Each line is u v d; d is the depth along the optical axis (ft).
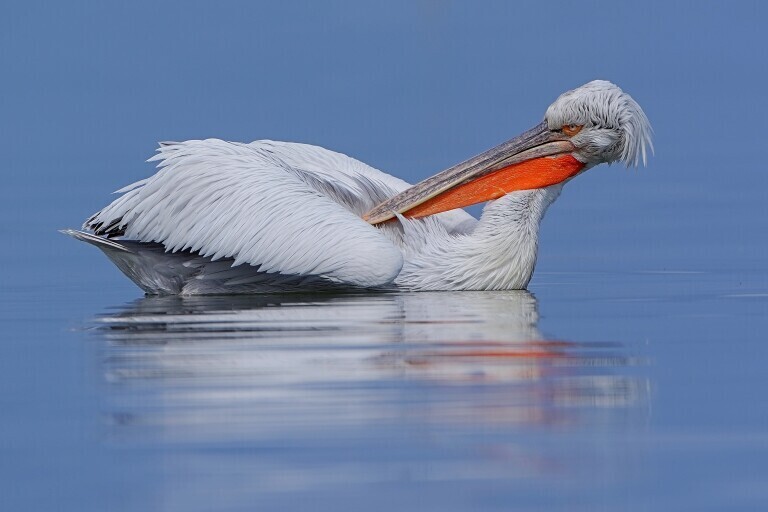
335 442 30.73
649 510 26.45
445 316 49.93
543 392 35.96
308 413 33.35
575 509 26.43
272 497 26.91
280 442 30.68
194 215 54.95
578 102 59.31
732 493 27.45
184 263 55.98
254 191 54.85
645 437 31.45
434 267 57.88
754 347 43.45
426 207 58.90
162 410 33.91
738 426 32.48
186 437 31.30
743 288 60.44
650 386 36.96
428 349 42.27
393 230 58.34
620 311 52.60
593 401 35.01
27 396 35.88
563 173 59.93
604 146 59.77
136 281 57.57
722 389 36.63
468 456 29.73
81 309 53.88
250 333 45.55
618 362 40.55
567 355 41.70
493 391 35.94
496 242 58.34
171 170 55.52
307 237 54.03
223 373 38.24
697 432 31.91
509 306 53.67
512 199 59.00
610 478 28.37
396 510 26.14
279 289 56.95
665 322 49.44
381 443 30.66
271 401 34.63
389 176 64.80
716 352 42.52
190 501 26.78
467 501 26.81
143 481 28.12
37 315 52.21
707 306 54.24
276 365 39.40
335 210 55.36
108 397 35.53
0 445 30.99
